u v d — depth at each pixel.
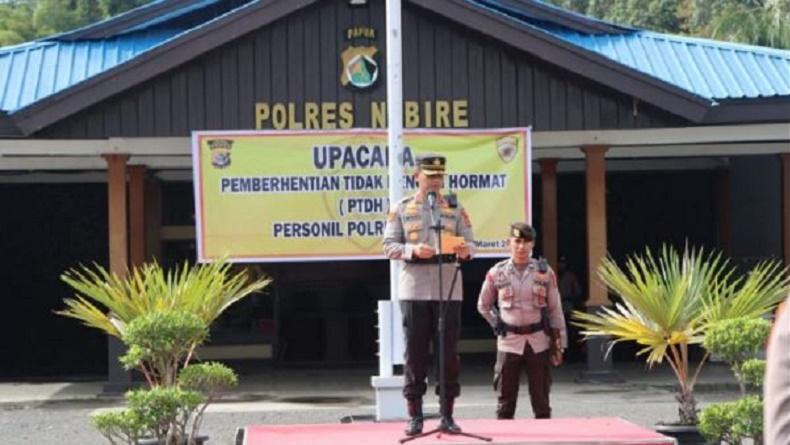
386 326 13.01
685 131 18.83
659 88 17.44
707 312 10.98
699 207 24.19
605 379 18.33
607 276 11.66
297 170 17.48
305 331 23.06
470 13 17.30
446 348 9.34
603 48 19.73
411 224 9.29
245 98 17.44
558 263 22.59
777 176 22.14
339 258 17.52
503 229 17.53
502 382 11.27
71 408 16.52
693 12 47.22
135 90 17.28
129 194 20.62
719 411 10.00
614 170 24.05
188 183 23.47
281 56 17.48
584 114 17.75
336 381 19.66
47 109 16.78
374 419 13.31
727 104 17.81
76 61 18.97
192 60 17.27
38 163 20.56
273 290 23.02
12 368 23.81
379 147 17.52
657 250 24.16
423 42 17.62
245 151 17.39
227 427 14.38
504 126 17.66
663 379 18.66
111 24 19.86
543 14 20.34
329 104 17.50
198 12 20.22
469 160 17.55
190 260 23.47
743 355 10.26
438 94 17.61
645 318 11.29
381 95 17.55
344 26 17.52
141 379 18.56
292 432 10.13
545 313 11.22
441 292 8.99
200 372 10.45
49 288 23.98
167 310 10.91
